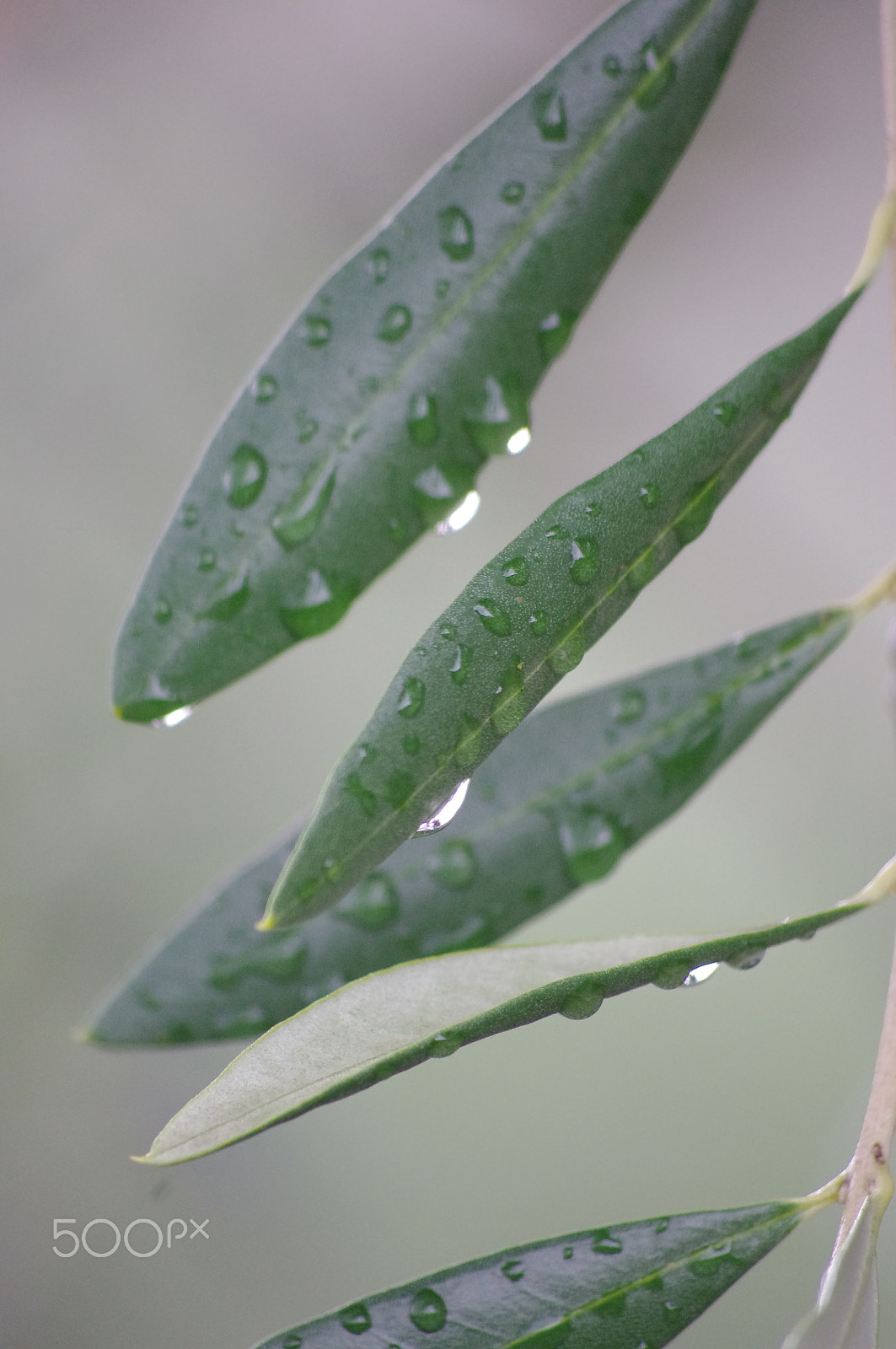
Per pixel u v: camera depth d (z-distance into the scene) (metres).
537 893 0.29
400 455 0.27
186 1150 0.25
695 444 0.26
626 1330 0.26
